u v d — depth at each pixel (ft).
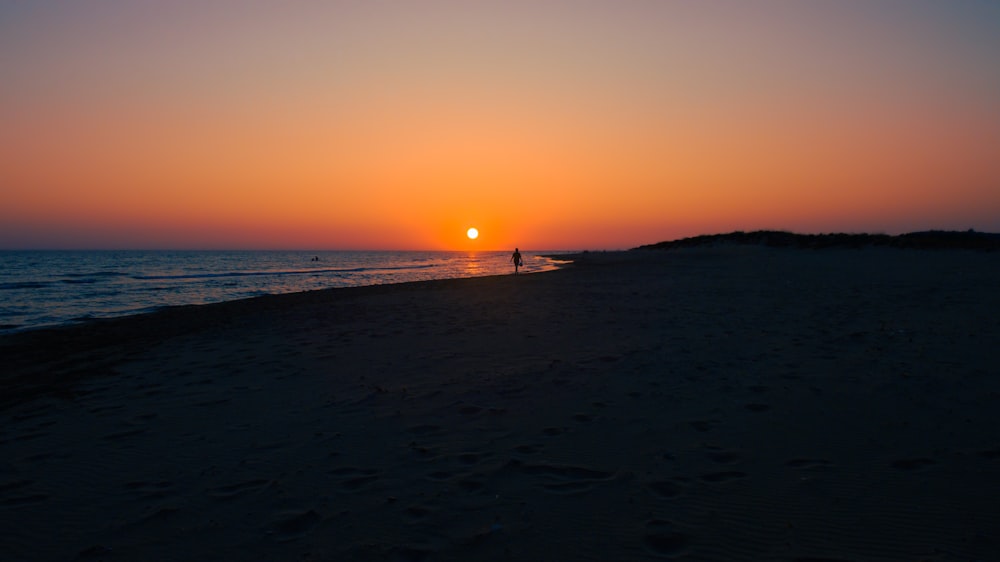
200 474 13.97
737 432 15.42
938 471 12.40
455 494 12.29
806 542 9.92
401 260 345.92
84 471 14.44
